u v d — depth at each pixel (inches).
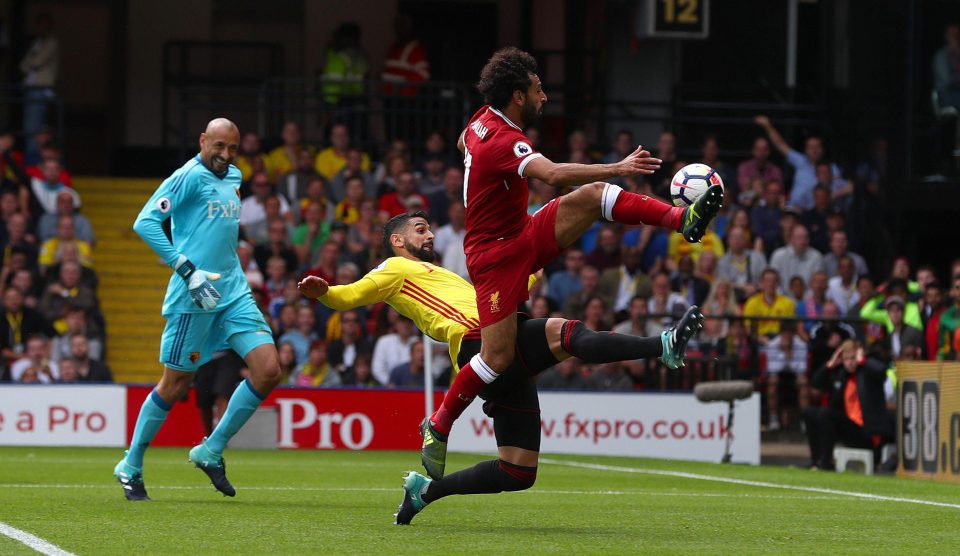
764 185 2210.9
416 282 813.9
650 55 2549.2
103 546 683.4
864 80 2418.8
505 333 737.6
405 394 1782.7
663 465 1569.9
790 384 1898.4
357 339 1855.3
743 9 2568.9
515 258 738.2
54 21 2783.0
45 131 2162.9
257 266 2007.9
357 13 2785.4
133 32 2736.2
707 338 1878.7
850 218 2287.2
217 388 1678.2
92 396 1749.5
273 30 2780.5
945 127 2418.8
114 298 2196.1
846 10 2458.2
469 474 778.8
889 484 1289.4
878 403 1563.7
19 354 1822.1
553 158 2485.2
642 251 2069.4
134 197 2331.4
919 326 1811.0
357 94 2349.9
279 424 1759.4
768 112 2561.5
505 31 2795.3
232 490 959.0
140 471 964.0
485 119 748.6
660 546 715.4
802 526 845.8
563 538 746.8
